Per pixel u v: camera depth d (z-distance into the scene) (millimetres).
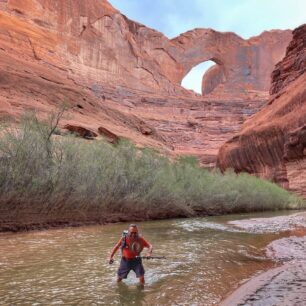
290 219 16125
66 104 19625
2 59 41719
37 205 10898
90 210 12859
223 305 4066
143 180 15562
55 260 6332
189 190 18609
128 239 5230
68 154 12992
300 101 37906
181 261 6660
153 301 4340
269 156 40062
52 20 74250
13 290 4633
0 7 66188
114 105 78188
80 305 4148
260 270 6141
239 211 23047
